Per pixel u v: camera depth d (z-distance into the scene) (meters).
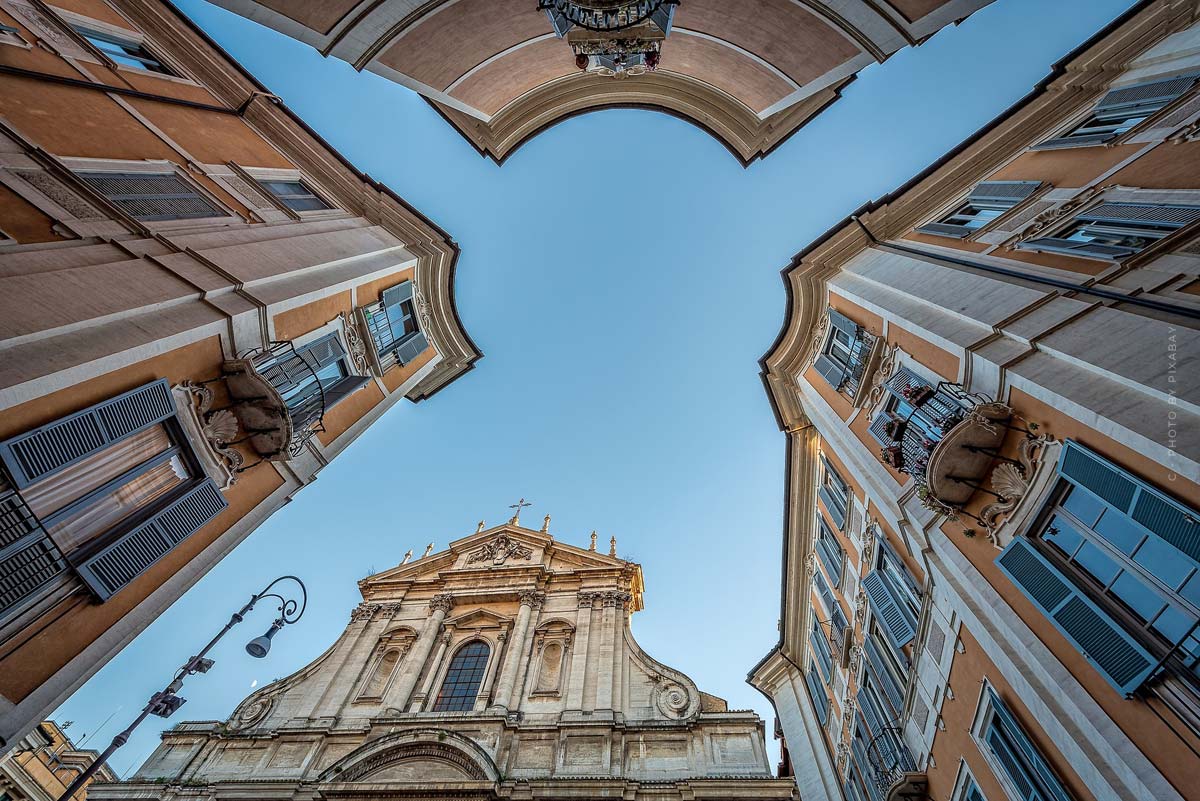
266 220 13.80
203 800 17.58
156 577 9.07
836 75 12.81
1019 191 12.95
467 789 16.66
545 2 11.13
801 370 18.75
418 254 18.44
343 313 14.46
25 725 6.86
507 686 20.56
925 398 10.56
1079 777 7.18
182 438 9.17
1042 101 15.23
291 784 17.47
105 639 8.06
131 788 18.08
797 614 20.80
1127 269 8.69
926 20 9.97
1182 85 11.09
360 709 20.78
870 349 13.78
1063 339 8.41
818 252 17.16
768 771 16.92
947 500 9.65
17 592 6.75
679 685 20.16
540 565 25.64
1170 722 5.99
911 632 11.84
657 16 11.30
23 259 7.83
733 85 16.61
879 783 12.91
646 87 19.14
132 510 8.55
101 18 14.34
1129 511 6.62
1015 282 10.39
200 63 16.94
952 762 10.34
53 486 7.38
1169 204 8.95
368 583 26.64
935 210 15.97
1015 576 8.22
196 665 11.77
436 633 23.50
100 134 11.15
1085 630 7.00
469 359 21.53
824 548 18.28
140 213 10.58
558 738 18.52
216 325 9.82
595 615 23.44
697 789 16.25
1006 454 8.94
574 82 18.98
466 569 26.39
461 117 18.38
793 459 20.20
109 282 8.56
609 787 16.48
